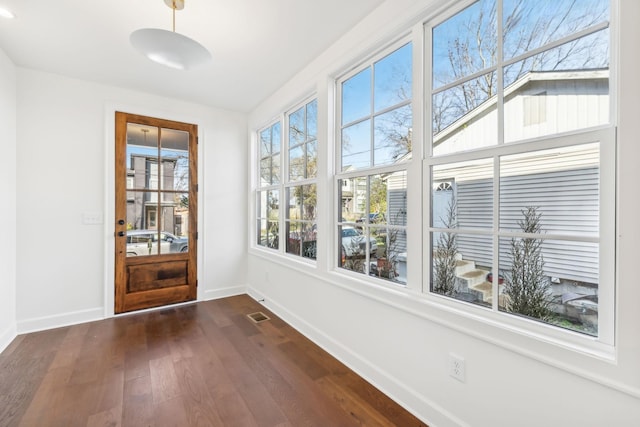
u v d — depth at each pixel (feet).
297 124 9.99
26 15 6.31
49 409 5.41
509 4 4.43
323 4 6.05
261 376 6.57
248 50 7.84
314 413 5.41
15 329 8.43
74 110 9.40
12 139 8.28
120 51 7.84
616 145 3.37
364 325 6.61
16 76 8.54
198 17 6.43
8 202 8.08
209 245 12.00
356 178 7.27
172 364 7.03
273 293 10.71
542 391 3.81
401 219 6.15
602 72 3.57
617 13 3.30
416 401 5.39
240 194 12.78
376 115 6.72
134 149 10.43
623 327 3.19
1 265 7.73
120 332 8.78
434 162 5.36
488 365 4.36
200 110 11.77
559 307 3.94
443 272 5.32
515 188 4.34
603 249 3.50
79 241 9.51
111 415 5.28
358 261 7.23
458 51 5.10
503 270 4.47
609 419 3.30
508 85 4.43
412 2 5.42
